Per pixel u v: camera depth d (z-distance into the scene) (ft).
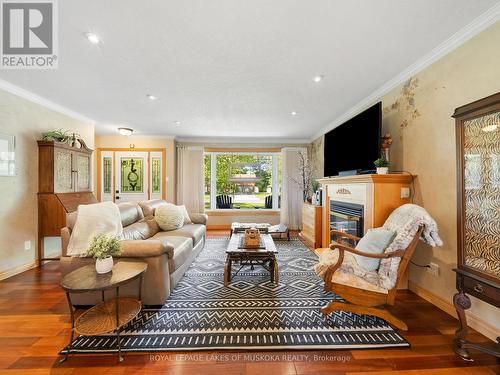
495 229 4.67
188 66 7.68
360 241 7.07
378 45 6.57
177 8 5.18
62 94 10.08
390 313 6.45
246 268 10.27
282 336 5.65
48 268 10.27
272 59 7.27
